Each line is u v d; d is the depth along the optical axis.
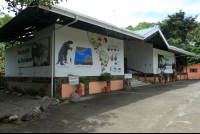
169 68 19.66
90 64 9.34
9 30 9.21
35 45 8.79
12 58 11.05
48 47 7.84
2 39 10.98
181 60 24.75
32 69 8.98
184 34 31.05
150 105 6.29
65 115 5.05
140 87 12.43
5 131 3.88
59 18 7.15
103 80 10.14
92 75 9.43
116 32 9.62
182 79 23.83
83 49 8.99
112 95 8.79
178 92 9.63
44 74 8.05
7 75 11.59
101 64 10.09
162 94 8.93
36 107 5.95
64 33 8.09
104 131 3.72
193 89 10.97
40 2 5.48
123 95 8.77
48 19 7.31
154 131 3.67
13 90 10.03
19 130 3.92
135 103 6.68
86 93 8.98
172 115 4.91
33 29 9.21
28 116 4.61
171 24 31.66
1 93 10.23
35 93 8.19
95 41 9.77
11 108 5.85
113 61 11.05
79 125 4.16
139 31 14.32
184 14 31.44
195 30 33.12
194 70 28.56
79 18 7.01
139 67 16.89
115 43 11.29
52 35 7.62
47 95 7.75
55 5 5.99
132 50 17.52
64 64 7.97
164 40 15.45
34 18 7.53
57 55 7.70
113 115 4.99
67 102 6.93
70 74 7.76
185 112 5.23
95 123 4.29
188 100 7.14
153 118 4.64
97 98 7.88
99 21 7.83
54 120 4.59
